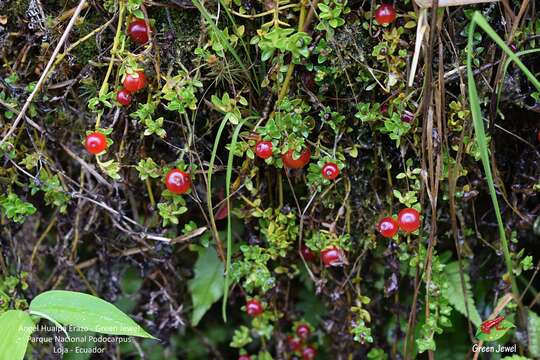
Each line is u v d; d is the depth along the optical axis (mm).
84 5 293
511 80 292
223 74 292
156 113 299
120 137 303
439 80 284
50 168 310
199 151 301
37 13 293
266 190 309
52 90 304
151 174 298
